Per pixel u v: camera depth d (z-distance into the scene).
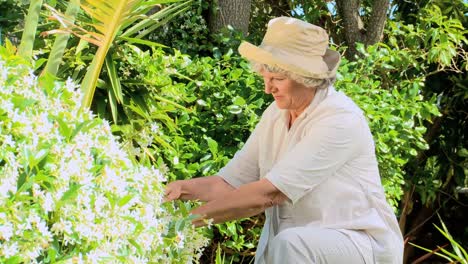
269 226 2.85
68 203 1.99
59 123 2.10
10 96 2.04
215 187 2.92
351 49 6.42
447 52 5.86
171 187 2.83
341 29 7.16
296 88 2.68
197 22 6.05
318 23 7.19
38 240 1.88
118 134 4.13
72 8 3.06
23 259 1.86
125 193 2.20
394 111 5.11
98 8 2.85
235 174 2.95
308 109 2.70
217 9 6.08
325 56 2.81
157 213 2.41
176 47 5.93
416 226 7.25
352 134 2.67
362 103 4.79
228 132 4.75
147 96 4.35
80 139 2.12
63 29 2.92
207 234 3.82
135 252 2.21
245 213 2.70
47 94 2.27
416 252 7.40
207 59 5.03
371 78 5.50
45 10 4.16
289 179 2.62
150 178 2.37
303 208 2.72
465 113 6.89
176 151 4.37
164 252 2.44
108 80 4.11
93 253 2.00
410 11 7.00
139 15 3.00
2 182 1.84
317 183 2.66
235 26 6.13
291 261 2.58
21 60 2.23
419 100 5.51
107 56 3.95
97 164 2.21
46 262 1.94
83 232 1.98
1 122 1.95
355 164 2.71
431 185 6.54
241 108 4.58
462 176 6.84
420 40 6.21
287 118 2.80
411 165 6.56
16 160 1.96
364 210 2.70
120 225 2.11
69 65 4.03
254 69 2.71
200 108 4.82
